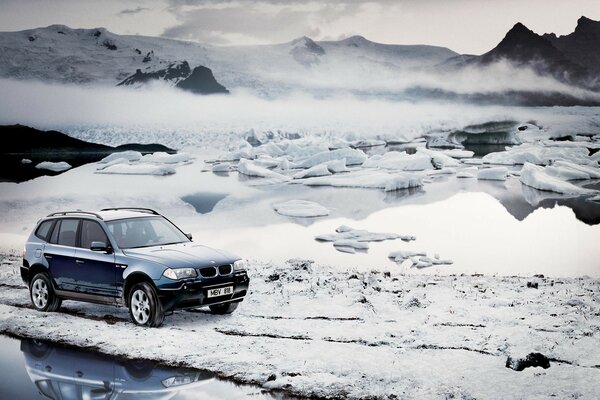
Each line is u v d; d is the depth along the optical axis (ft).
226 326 30.58
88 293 33.17
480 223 132.36
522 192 189.78
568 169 217.36
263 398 20.18
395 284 42.34
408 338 26.99
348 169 254.88
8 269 50.47
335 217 146.51
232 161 336.49
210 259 31.89
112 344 27.30
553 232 117.80
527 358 22.89
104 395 20.58
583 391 20.25
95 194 204.13
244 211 160.25
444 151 330.13
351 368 23.08
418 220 138.31
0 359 25.44
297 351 25.57
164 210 165.37
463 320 30.91
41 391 21.06
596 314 32.32
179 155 334.24
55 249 34.86
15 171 306.35
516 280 45.93
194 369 23.63
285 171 269.64
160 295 30.25
